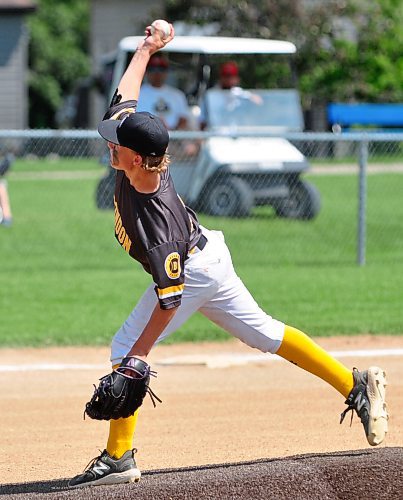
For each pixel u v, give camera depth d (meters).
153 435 23.75
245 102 68.88
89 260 55.34
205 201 65.69
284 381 29.56
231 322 18.66
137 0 149.38
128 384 16.91
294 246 58.34
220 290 18.25
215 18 105.06
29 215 70.00
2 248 58.75
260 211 69.62
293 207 66.19
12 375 30.66
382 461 18.44
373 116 110.06
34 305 42.25
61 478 20.30
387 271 50.81
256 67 70.44
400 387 28.39
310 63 108.06
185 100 66.44
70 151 123.19
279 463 18.75
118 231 17.64
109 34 152.62
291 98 70.06
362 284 46.72
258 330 18.69
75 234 63.16
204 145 65.75
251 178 65.12
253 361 32.50
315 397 27.52
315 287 45.91
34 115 187.50
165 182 17.28
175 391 28.38
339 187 81.38
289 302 42.16
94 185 87.62
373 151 96.44
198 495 17.45
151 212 16.89
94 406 17.08
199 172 65.62
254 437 23.45
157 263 16.80
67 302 42.91
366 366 31.28
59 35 187.12
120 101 18.64
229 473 18.14
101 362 32.66
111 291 45.53
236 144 66.00
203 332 36.81
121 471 18.14
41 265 53.69
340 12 108.81
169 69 69.81
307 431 23.95
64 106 187.25
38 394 28.20
